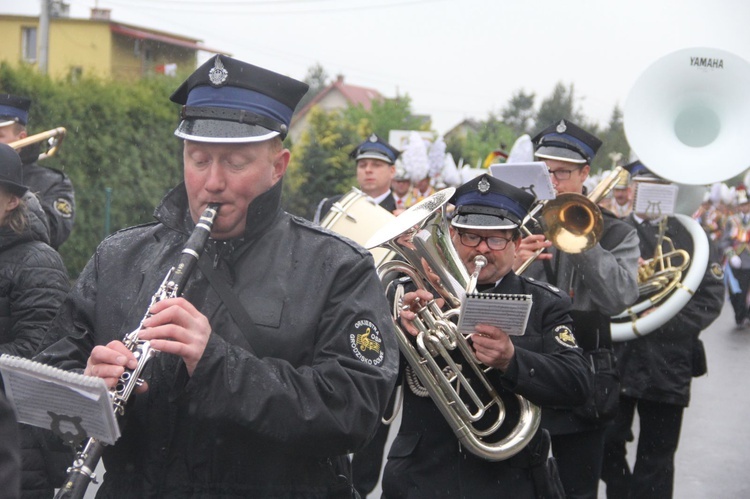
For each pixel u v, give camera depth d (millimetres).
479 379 4195
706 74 6879
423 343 4117
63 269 4438
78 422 2479
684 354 6527
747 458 7922
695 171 6836
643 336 6531
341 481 3053
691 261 6715
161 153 20109
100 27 36469
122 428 2807
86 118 19141
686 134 6984
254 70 2865
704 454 8016
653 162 6883
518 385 3988
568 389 4098
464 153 44000
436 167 13281
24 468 3840
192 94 2906
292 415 2729
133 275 3014
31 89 18828
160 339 2639
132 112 19656
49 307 4289
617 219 5855
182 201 3021
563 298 4406
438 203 4062
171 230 3070
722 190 21531
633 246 5754
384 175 8508
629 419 6609
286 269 2949
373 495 6785
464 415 4082
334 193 26703
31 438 3846
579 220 5402
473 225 4305
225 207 2873
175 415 2865
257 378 2723
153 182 20016
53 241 6188
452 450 4191
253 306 2885
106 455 2949
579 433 5164
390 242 4113
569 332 4332
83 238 19047
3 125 6227
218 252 2928
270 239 2971
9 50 36531
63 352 2967
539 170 5301
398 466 4246
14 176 4277
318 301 2924
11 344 4211
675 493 6965
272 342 2865
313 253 2988
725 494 6965
